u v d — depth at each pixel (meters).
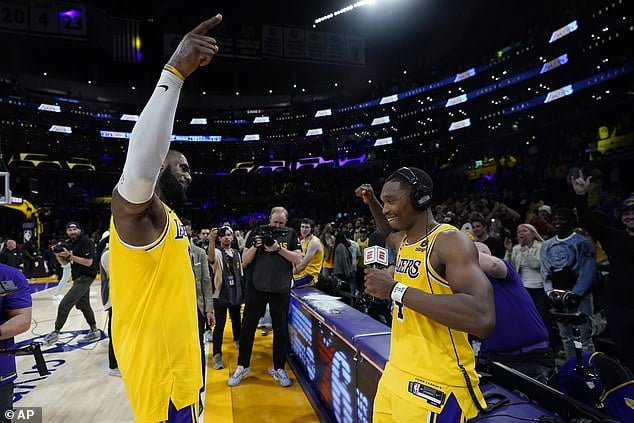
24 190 22.20
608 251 3.05
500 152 20.09
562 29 17.62
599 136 13.90
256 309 3.85
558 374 1.96
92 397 3.65
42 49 25.27
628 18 15.48
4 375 1.78
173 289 1.24
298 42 20.83
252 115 33.59
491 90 22.20
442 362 1.32
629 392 1.51
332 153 31.75
